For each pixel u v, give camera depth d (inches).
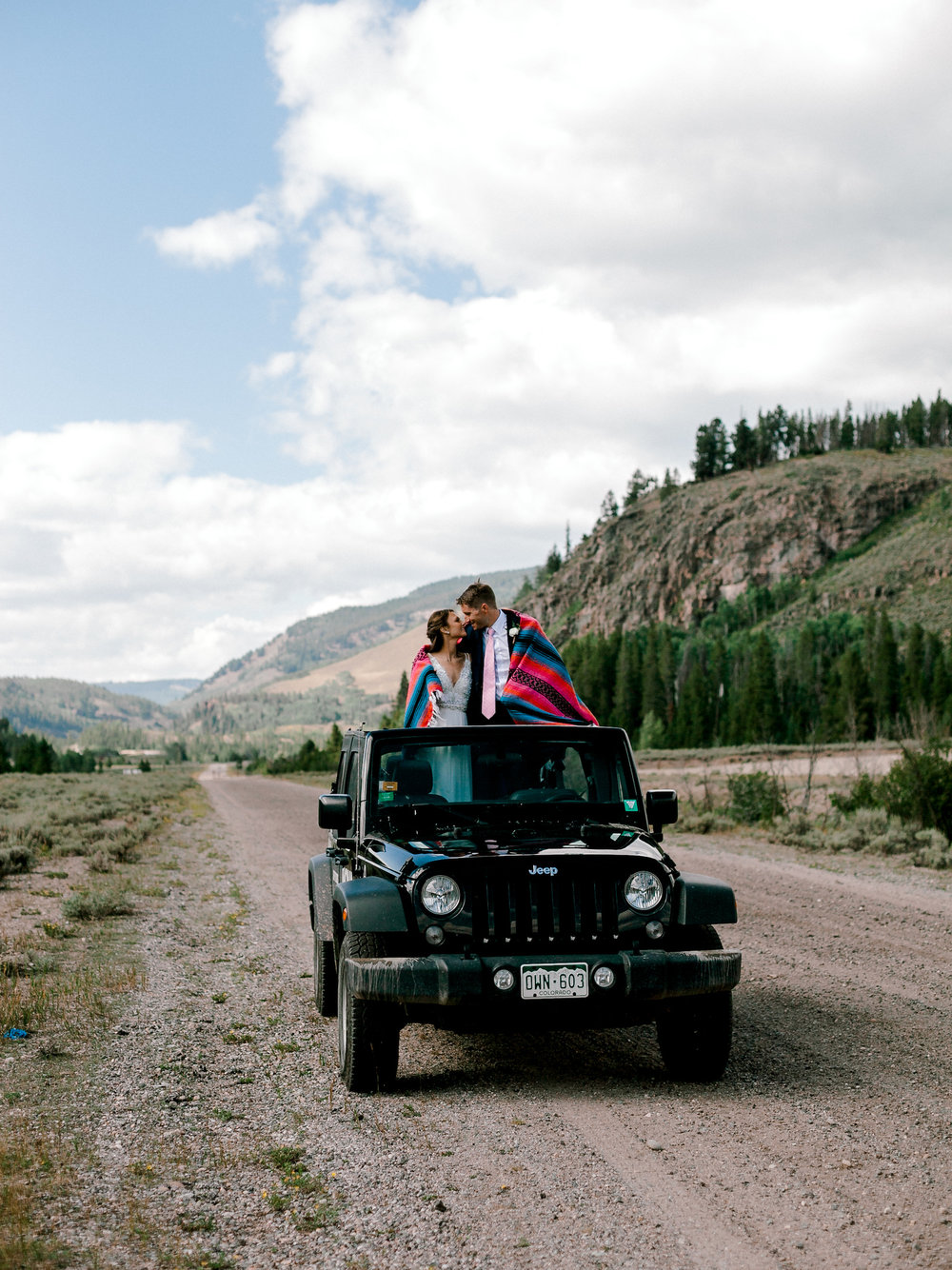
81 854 714.8
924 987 304.8
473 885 205.3
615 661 7214.6
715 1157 172.7
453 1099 209.0
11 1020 266.5
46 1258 135.0
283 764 5098.4
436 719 254.8
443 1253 138.5
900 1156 171.3
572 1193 158.6
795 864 623.2
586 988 200.1
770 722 4606.3
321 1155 175.9
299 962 368.8
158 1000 301.0
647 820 245.3
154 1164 170.9
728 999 213.8
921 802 754.2
